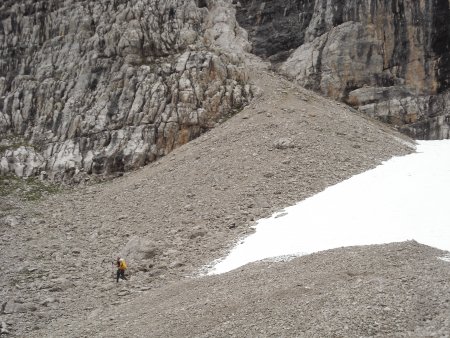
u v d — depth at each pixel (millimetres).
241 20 61406
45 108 43312
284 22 58781
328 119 41062
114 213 31703
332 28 53750
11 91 45344
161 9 45531
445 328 13148
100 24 44750
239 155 35094
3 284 23719
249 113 41500
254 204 29531
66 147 40750
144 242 25953
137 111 40969
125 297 21844
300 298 15961
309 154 34844
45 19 46750
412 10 49906
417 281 15555
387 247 19156
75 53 44656
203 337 15008
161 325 16656
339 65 51438
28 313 21000
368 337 13219
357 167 33969
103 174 39312
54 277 24328
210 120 41375
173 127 40188
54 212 33438
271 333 14281
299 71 53500
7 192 37156
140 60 43312
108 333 17234
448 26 48500
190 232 27281
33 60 46094
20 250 27531
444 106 47562
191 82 41750
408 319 13727
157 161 38938
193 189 32188
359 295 15141
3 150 41062
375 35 51219
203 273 22750
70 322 19891
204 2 51062
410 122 48531
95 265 25531
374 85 50500
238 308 16391
